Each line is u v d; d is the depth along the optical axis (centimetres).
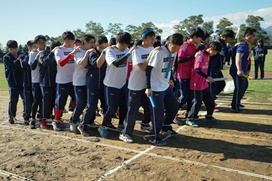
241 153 430
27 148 469
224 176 355
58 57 528
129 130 488
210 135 520
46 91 566
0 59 4734
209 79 528
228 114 670
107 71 493
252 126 567
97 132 557
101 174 368
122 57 449
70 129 558
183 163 396
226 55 700
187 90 574
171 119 506
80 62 498
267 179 345
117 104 505
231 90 948
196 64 535
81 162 408
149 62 432
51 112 622
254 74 1504
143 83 462
